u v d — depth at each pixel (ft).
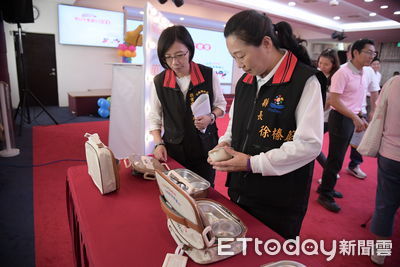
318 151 2.86
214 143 5.47
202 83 5.00
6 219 6.81
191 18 23.93
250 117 3.35
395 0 17.17
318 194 8.85
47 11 21.42
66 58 22.79
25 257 5.53
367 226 7.11
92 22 22.41
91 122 17.76
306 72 2.90
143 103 6.93
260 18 2.77
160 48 4.51
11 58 21.42
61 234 6.32
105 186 3.51
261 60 2.89
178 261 2.35
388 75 33.78
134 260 2.41
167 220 2.93
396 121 4.87
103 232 2.78
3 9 13.01
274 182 3.25
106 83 24.57
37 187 8.61
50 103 23.36
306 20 27.35
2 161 10.64
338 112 7.52
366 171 10.99
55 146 12.67
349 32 31.94
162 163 4.59
